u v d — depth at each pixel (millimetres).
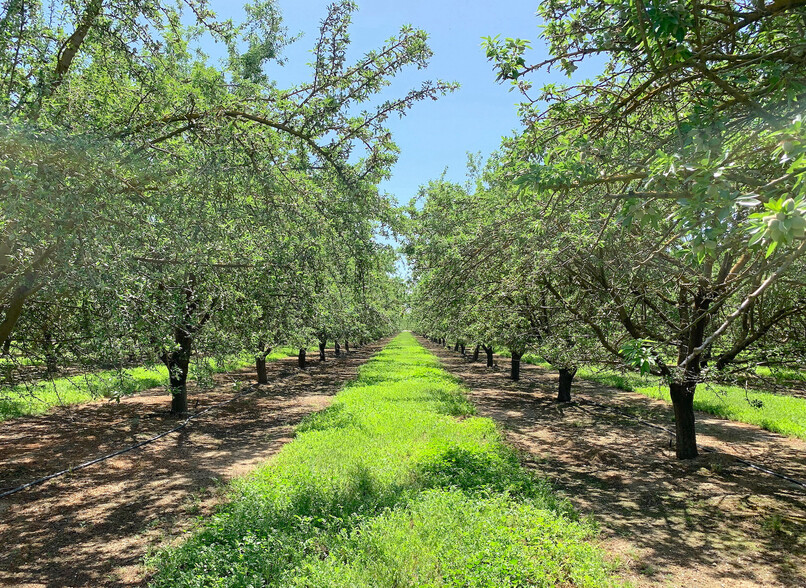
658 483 8445
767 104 3697
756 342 8477
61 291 4664
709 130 3070
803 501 7512
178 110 5633
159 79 5609
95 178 4137
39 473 8828
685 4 3205
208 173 4984
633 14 3344
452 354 45438
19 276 4523
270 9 8414
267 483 7383
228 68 8789
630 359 3109
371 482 7363
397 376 22312
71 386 16766
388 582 4559
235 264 6254
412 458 8664
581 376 24578
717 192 2434
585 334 10328
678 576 5215
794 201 1889
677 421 10039
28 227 3969
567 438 11883
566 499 7195
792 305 7508
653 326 9352
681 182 3021
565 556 5066
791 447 10883
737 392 17594
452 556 4953
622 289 7793
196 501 7418
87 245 4199
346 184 5625
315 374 26547
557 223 6238
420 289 10492
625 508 7254
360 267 7281
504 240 6883
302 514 6277
